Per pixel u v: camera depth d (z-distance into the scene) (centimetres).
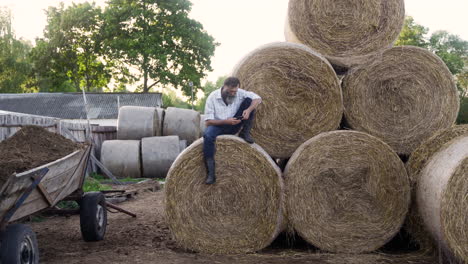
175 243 541
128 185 1172
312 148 496
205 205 500
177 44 3759
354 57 538
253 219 499
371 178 498
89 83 4266
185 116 1570
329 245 497
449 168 427
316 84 522
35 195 414
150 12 3675
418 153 500
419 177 487
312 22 542
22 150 473
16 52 3878
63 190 493
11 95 3019
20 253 371
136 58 3731
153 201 904
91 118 2738
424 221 475
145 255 481
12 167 406
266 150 529
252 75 522
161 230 620
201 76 3809
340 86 525
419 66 534
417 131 537
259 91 523
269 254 495
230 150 496
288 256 485
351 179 500
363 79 536
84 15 3903
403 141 537
